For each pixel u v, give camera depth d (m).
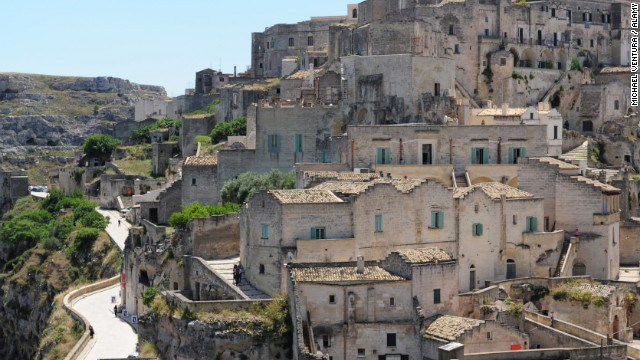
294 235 105.81
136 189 198.88
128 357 107.75
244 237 114.44
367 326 96.62
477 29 187.38
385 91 151.62
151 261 127.75
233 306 102.62
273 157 151.50
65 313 141.88
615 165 175.00
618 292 110.75
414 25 170.50
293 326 97.44
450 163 135.25
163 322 108.81
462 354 90.31
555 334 100.56
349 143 133.75
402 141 134.25
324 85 160.25
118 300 146.12
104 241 174.00
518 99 188.38
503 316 102.88
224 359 100.12
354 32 180.88
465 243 113.88
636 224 133.12
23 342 173.25
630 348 102.38
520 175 128.38
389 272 99.56
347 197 109.25
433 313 99.75
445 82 152.88
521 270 118.75
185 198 153.38
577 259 123.31
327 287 96.06
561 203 125.62
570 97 194.00
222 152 151.12
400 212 109.81
